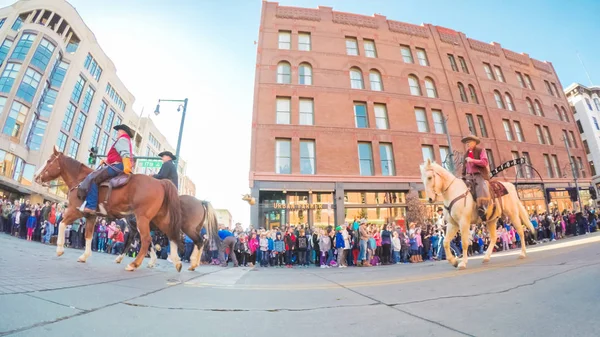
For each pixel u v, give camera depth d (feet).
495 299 9.01
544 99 97.14
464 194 20.02
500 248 54.13
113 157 18.42
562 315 6.84
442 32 88.53
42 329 6.23
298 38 74.84
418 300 9.89
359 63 75.15
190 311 8.67
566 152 90.94
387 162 68.64
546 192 81.15
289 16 75.36
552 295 8.68
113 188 17.65
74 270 14.84
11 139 104.01
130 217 21.52
